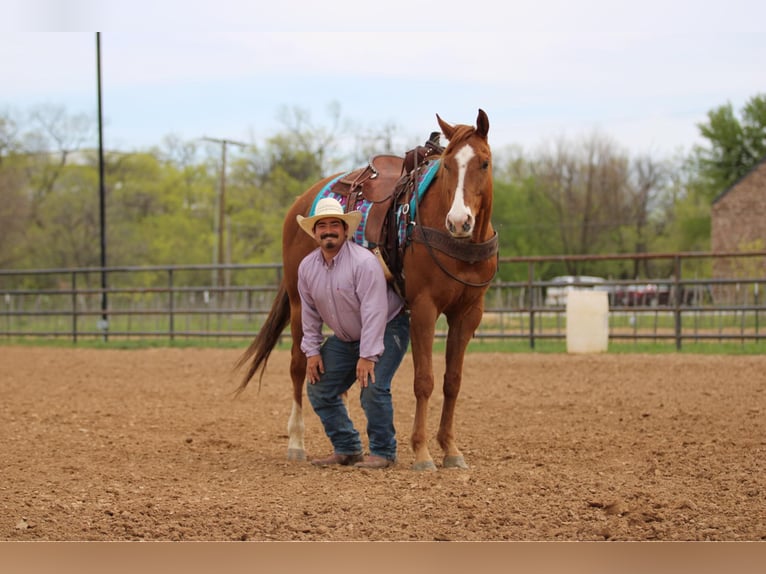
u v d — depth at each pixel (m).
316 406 9.23
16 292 28.73
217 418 12.55
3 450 9.95
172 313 26.56
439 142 9.33
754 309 21.38
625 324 27.55
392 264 8.97
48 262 66.88
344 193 9.70
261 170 70.62
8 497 7.57
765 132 71.75
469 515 6.84
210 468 9.02
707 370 17.30
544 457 9.37
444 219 8.49
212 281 67.38
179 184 71.88
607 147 83.31
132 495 7.67
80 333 28.08
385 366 8.97
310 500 7.39
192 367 19.84
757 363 18.27
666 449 9.62
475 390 15.14
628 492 7.50
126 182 71.69
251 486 8.02
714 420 11.46
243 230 68.44
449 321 9.02
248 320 27.91
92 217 67.00
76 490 7.88
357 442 9.34
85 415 12.79
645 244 82.19
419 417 8.76
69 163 71.56
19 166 68.31
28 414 12.86
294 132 69.62
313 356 9.05
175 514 6.98
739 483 7.82
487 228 8.62
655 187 84.25
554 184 83.94
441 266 8.48
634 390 14.71
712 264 59.47
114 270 27.08
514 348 22.83
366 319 8.62
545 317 27.58
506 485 7.85
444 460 8.94
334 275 8.69
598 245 82.25
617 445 9.96
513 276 78.44
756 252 20.44
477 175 8.16
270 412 13.09
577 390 14.91
